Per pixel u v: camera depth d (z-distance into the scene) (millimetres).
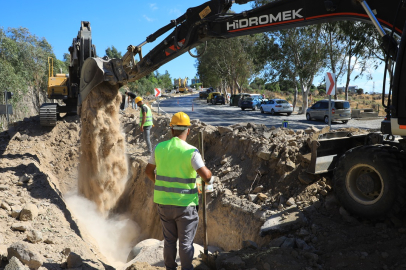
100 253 5910
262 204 5961
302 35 28547
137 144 11602
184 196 3434
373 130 7578
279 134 7637
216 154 8344
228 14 6059
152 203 8492
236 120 23297
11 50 23594
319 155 5738
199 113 30609
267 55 30422
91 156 8555
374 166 4488
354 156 4762
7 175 7363
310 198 5605
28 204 5367
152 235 8258
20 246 3816
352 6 4617
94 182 8586
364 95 65625
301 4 5066
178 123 3566
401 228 4324
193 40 6371
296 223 4953
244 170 7113
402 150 4801
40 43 30578
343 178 4918
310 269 3879
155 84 106312
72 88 12750
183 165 3428
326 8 4711
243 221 5887
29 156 9500
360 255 3998
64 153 11148
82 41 10836
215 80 64938
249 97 34875
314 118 22578
